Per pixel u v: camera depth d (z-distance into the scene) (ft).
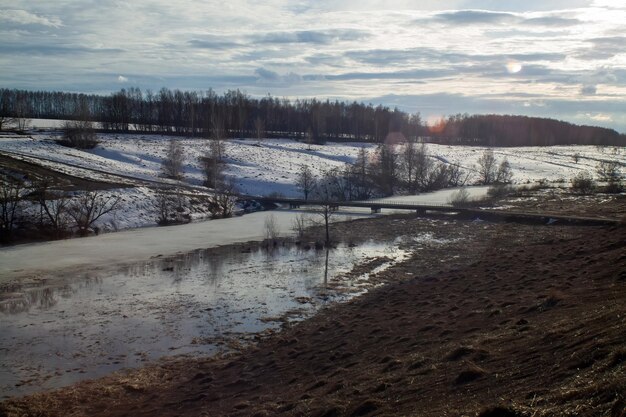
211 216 262.67
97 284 137.39
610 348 47.03
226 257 171.01
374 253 176.14
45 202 216.13
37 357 90.84
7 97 588.91
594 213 246.47
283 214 272.72
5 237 189.88
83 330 103.65
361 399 53.62
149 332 102.42
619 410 33.40
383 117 639.76
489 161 438.81
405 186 384.88
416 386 53.83
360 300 118.73
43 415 69.92
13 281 139.85
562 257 134.92
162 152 382.22
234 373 79.61
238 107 554.87
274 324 105.91
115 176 294.46
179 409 67.26
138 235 211.82
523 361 53.01
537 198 317.42
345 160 435.12
